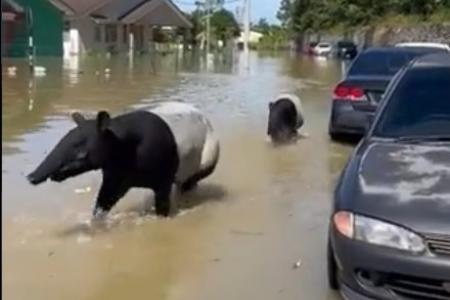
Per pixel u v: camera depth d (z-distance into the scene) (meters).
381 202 4.52
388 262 4.34
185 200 8.07
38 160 9.70
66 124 13.25
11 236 6.54
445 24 47.06
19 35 37.28
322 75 33.91
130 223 7.12
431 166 4.95
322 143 12.10
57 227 6.87
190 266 5.93
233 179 9.18
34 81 23.75
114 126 6.88
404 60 12.29
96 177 8.84
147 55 53.28
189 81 26.72
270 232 6.91
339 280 4.76
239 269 5.85
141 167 7.04
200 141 7.90
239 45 91.88
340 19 81.88
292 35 105.38
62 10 43.78
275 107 12.25
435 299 4.29
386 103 6.07
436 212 4.37
